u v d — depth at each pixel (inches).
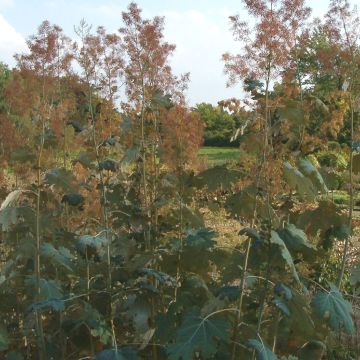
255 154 171.5
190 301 169.9
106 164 180.2
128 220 192.5
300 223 192.1
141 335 168.2
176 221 194.4
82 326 175.6
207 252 178.5
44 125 196.2
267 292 166.4
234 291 149.9
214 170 168.7
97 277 180.4
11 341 187.5
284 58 159.6
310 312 172.1
